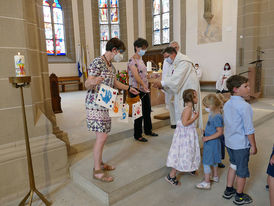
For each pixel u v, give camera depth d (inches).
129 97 137.6
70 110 231.6
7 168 90.2
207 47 366.3
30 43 100.0
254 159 126.3
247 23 307.3
